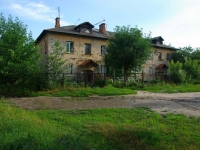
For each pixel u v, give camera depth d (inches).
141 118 248.7
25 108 311.6
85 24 880.9
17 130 159.3
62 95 453.1
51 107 324.8
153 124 219.5
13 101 373.4
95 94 481.1
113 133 183.5
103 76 672.4
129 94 507.2
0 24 530.9
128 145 159.3
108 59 767.1
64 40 821.9
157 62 1173.1
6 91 465.7
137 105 346.9
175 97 455.2
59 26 943.0
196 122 228.4
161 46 1168.8
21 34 534.6
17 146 127.0
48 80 510.0
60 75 541.6
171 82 791.1
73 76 808.9
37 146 127.3
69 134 166.1
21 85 482.3
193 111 294.4
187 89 616.1
